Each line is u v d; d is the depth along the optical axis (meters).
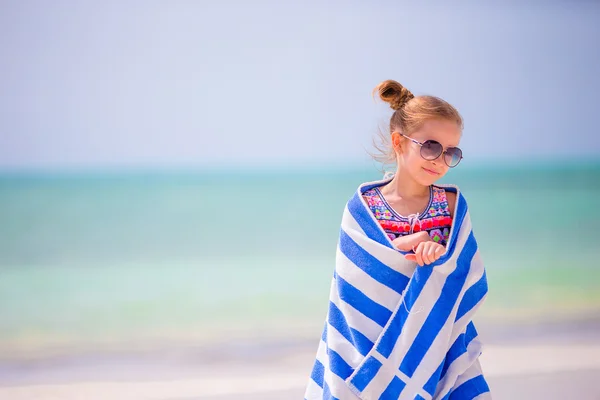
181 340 7.48
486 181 29.45
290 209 22.39
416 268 2.56
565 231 17.12
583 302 8.79
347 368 2.63
